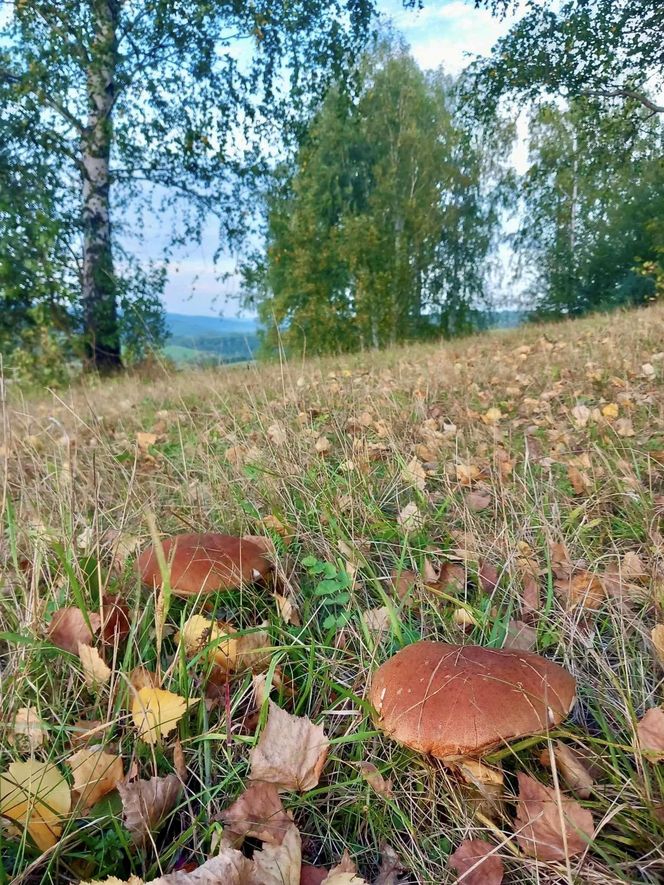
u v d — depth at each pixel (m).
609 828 1.21
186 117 14.45
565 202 29.95
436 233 25.78
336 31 15.10
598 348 6.37
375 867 1.22
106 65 12.82
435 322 29.31
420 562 2.19
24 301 13.05
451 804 1.30
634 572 1.96
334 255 20.14
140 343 13.95
